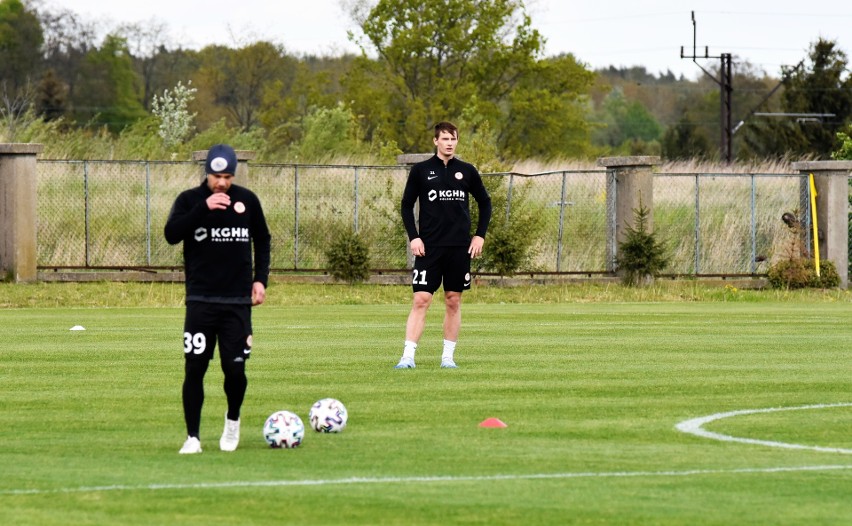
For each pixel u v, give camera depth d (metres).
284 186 109.50
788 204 115.62
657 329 63.69
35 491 23.22
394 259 99.44
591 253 108.12
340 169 112.00
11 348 52.62
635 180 96.38
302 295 88.19
